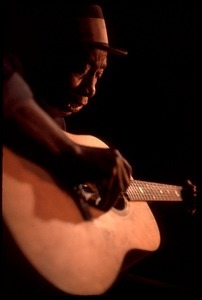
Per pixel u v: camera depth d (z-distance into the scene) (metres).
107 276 1.29
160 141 2.73
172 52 2.61
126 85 2.70
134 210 1.63
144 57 2.63
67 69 1.58
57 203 1.25
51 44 1.55
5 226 1.11
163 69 2.65
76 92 1.63
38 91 1.60
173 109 2.69
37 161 1.24
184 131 2.69
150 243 1.55
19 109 1.16
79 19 1.56
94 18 1.58
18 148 1.21
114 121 2.74
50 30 1.54
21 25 1.48
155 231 1.62
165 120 2.71
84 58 1.57
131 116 2.73
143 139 2.74
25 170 1.21
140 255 1.50
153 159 2.75
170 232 2.66
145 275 2.62
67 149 1.22
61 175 1.29
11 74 1.18
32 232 1.15
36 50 1.54
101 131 2.74
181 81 2.65
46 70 1.58
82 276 1.22
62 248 1.20
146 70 2.66
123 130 2.74
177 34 2.58
